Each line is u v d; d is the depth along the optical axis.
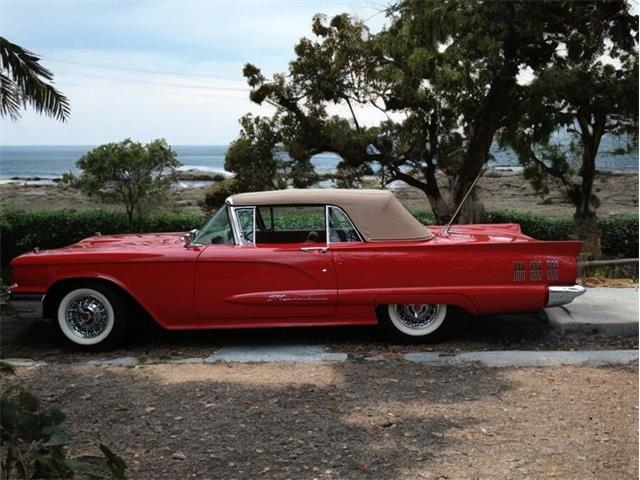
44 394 4.91
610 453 3.79
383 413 4.45
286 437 4.04
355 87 12.89
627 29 10.15
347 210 6.36
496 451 3.83
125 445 3.95
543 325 6.88
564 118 12.51
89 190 13.19
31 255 6.37
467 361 5.72
